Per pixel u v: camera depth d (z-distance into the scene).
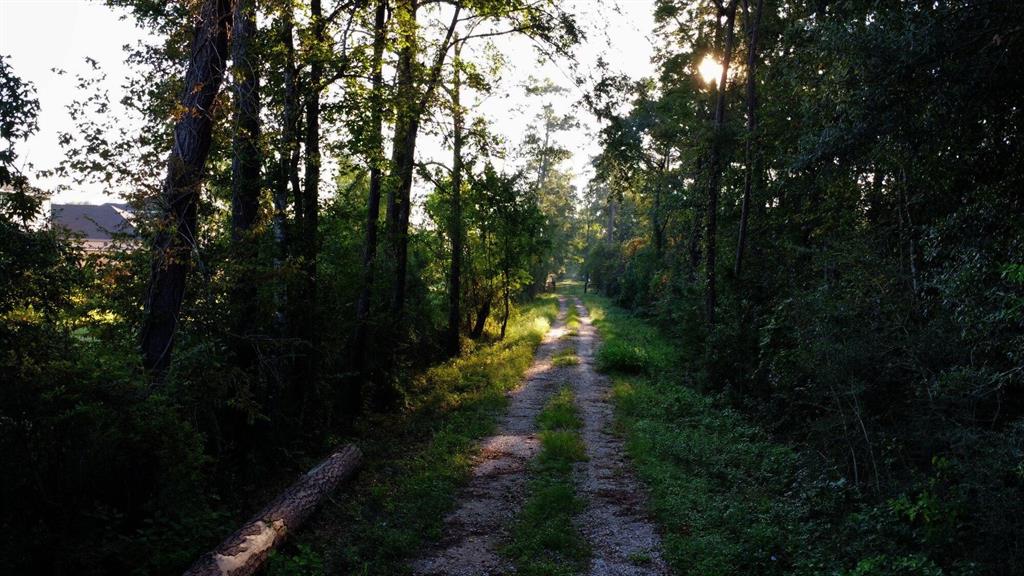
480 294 25.84
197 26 7.64
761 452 9.98
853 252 9.53
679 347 19.22
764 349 12.34
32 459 5.19
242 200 8.67
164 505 5.96
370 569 6.09
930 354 7.70
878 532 6.31
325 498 7.62
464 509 7.91
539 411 13.75
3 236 5.38
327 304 10.67
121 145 7.07
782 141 14.17
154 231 7.00
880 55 7.03
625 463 9.88
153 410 5.95
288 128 9.12
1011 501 5.62
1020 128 6.84
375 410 13.23
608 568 6.20
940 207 8.38
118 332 7.14
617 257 58.28
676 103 22.27
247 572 5.60
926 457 7.46
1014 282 6.09
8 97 5.32
